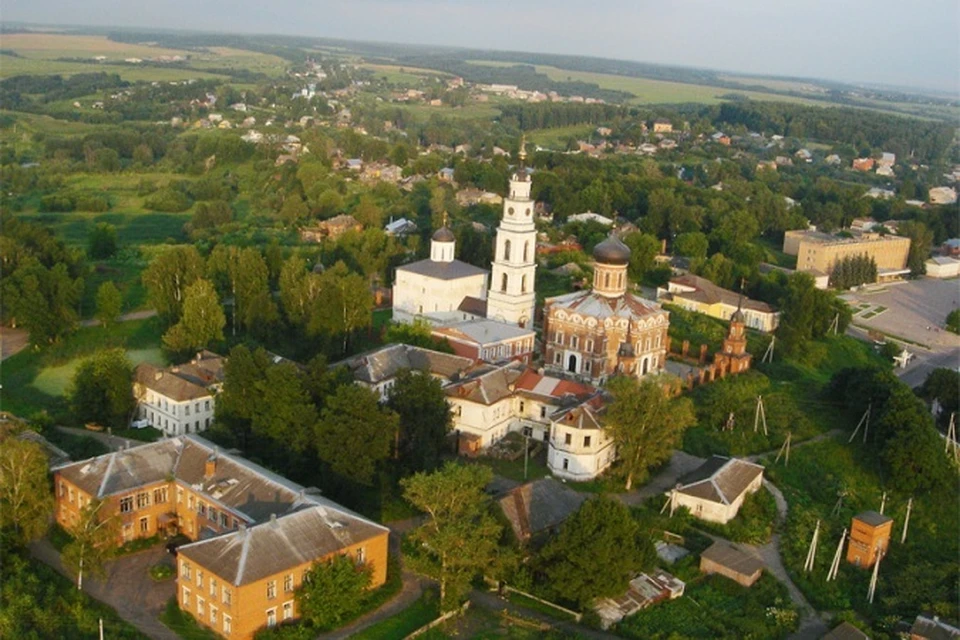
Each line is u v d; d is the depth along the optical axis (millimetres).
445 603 100375
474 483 105375
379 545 104688
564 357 172500
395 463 132250
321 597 96188
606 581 101812
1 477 105375
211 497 109625
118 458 114375
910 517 137250
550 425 140375
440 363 158250
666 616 104562
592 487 136000
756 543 124188
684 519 127250
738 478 133250
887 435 149500
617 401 136125
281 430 130625
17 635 91875
